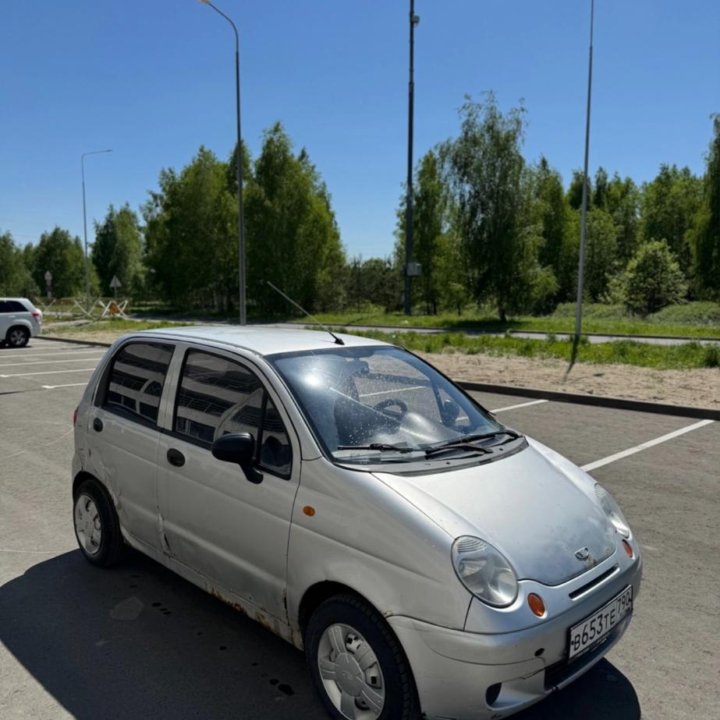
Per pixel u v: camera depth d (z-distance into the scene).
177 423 3.81
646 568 4.62
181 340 4.02
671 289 44.00
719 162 42.12
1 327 22.39
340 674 2.85
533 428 8.98
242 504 3.26
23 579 4.42
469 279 38.66
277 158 48.28
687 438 8.35
